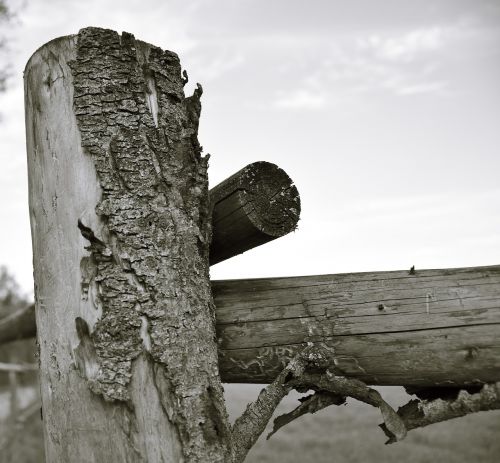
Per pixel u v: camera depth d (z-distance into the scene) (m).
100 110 1.25
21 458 5.80
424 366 1.41
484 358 1.38
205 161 1.37
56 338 1.25
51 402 1.25
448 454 7.19
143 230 1.22
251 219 1.48
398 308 1.44
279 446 8.02
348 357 1.44
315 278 1.53
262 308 1.50
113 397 1.16
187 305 1.24
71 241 1.24
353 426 9.18
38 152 1.32
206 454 1.18
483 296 1.42
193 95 1.38
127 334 1.18
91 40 1.27
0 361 6.34
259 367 1.47
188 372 1.20
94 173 1.23
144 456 1.15
